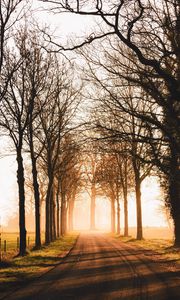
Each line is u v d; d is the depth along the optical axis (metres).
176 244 43.47
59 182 70.69
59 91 45.62
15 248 47.22
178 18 22.38
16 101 35.62
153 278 21.69
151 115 29.20
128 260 32.50
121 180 76.00
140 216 62.50
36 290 17.45
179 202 43.62
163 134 29.77
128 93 36.69
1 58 25.94
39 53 35.28
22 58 31.97
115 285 19.05
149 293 16.64
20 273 23.91
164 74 20.22
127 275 23.02
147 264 29.23
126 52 30.45
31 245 49.75
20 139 36.28
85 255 37.41
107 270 25.55
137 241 59.38
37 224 44.66
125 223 76.38
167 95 26.30
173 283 19.73
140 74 26.41
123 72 27.92
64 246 49.34
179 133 28.62
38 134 48.81
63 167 63.03
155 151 32.44
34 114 41.06
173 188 43.44
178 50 20.86
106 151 31.08
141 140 28.73
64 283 19.75
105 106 30.69
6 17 25.28
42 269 26.12
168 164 34.78
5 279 21.28
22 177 36.72
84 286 18.72
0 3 25.17
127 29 19.11
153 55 27.52
